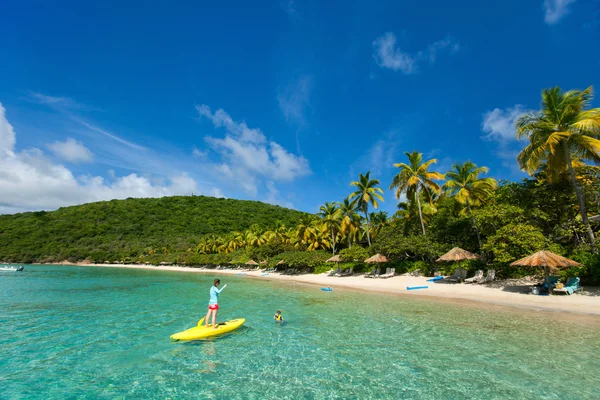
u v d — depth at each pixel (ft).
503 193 86.22
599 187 72.13
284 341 37.65
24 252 305.53
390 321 47.11
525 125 70.64
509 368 28.09
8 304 67.67
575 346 33.30
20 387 25.99
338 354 32.83
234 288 99.50
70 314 55.88
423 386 24.97
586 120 62.69
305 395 23.84
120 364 30.86
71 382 26.89
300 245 186.50
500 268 76.13
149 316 53.83
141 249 325.42
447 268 91.25
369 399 22.95
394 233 128.57
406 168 111.55
